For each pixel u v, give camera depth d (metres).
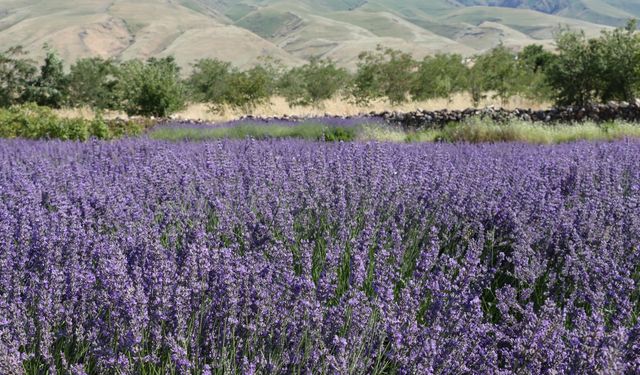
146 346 3.49
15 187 6.38
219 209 5.33
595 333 3.21
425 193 6.12
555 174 8.05
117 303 3.49
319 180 6.25
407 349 3.38
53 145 11.62
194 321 3.60
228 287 3.52
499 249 5.42
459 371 3.38
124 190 6.18
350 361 3.35
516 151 10.81
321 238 5.25
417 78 31.88
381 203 5.94
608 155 9.45
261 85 30.48
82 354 3.54
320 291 3.73
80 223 5.00
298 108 31.53
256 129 18.61
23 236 4.49
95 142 10.88
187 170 6.96
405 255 5.07
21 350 3.59
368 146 7.74
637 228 5.23
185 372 3.11
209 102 34.50
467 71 31.03
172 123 22.88
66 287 3.82
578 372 3.19
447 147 11.80
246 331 3.56
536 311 4.43
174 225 5.48
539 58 43.31
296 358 3.40
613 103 20.34
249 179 6.58
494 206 5.71
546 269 4.98
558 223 5.34
